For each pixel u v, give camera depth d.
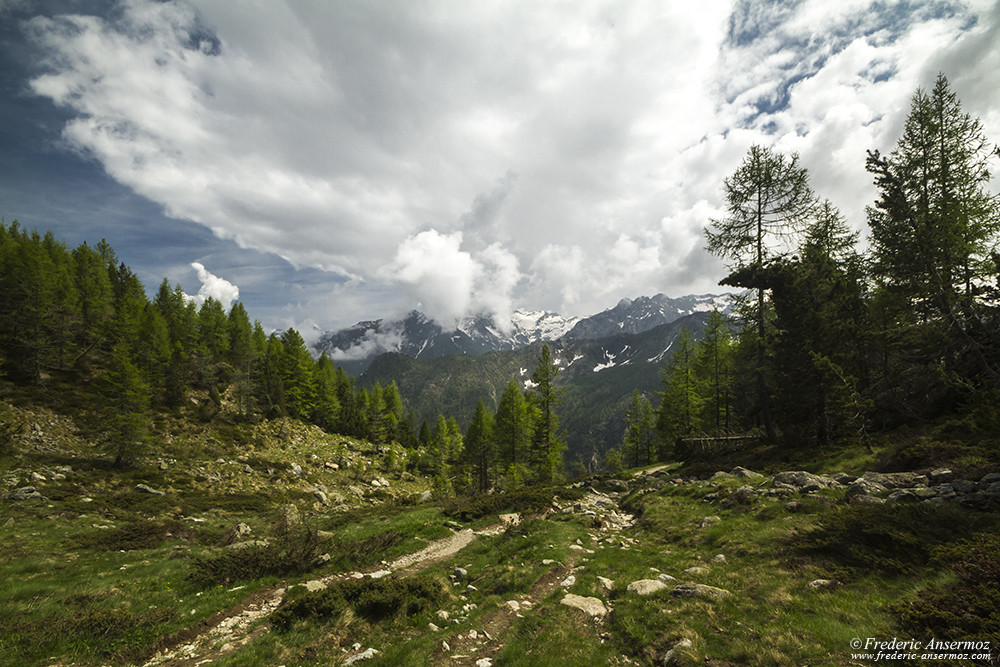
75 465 34.16
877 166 27.23
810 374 26.11
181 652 10.28
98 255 72.50
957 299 21.98
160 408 52.84
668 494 24.12
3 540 18.20
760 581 10.35
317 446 62.75
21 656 9.24
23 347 49.59
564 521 21.92
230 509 31.78
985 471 13.44
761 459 27.19
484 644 9.79
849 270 31.94
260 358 76.19
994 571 7.50
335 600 11.77
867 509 11.41
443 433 85.81
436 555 18.62
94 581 14.25
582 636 9.21
